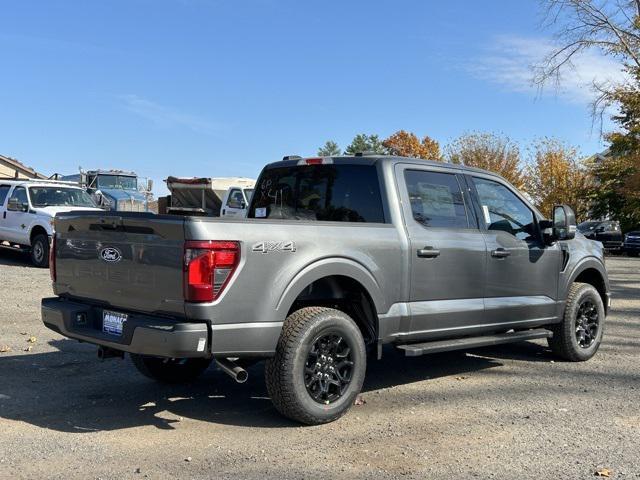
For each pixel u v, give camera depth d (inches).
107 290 196.5
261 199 266.2
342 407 197.2
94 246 200.5
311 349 189.8
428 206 231.9
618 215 1491.1
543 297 271.3
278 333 185.3
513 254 255.9
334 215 235.8
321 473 158.1
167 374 238.1
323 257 194.9
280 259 185.6
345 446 177.2
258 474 156.9
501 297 252.4
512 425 197.3
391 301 213.3
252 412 207.6
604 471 160.6
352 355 199.6
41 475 154.9
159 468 160.1
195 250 173.0
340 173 237.6
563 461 168.2
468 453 173.0
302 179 250.4
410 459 168.2
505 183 267.7
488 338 244.8
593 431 192.5
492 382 251.0
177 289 175.5
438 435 187.2
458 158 1905.8
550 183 1788.9
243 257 178.2
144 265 183.9
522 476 158.1
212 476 155.4
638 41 973.8
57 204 623.2
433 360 290.4
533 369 274.2
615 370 273.3
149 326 175.9
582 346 291.0
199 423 195.8
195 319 174.1
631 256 1330.0
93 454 169.2
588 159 1764.3
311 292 205.2
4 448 172.2
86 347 295.3
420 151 2251.5
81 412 204.8
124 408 210.2
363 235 206.4
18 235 615.2
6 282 490.9
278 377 187.0
